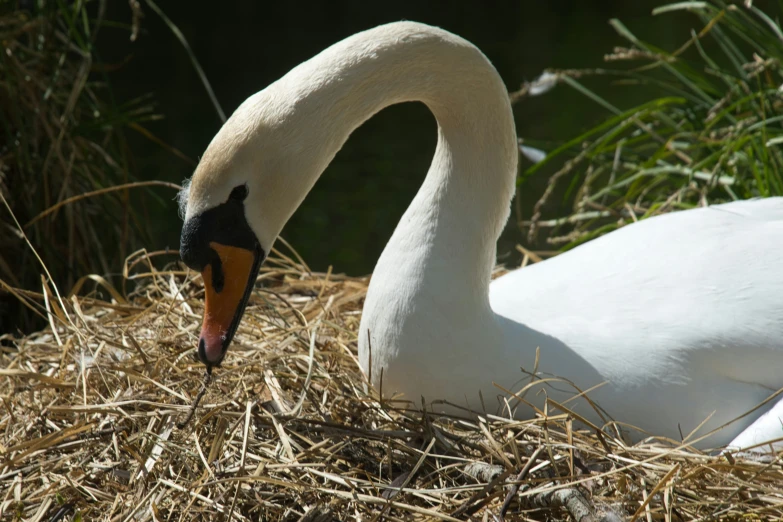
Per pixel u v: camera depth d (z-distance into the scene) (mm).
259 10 25422
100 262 8602
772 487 4402
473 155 5070
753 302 5082
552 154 8359
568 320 5188
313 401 5199
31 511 4527
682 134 8312
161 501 4434
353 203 14969
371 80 4785
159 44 21734
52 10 8555
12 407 5387
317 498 4445
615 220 10117
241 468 4414
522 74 19047
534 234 8148
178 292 6168
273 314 6527
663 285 5258
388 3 26625
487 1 27078
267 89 4680
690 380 4945
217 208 4543
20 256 8117
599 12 25062
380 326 5020
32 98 8250
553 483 4395
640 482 4418
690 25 22312
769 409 5004
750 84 8352
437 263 4961
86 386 5281
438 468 4543
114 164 8875
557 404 4691
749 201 6082
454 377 4949
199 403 5016
